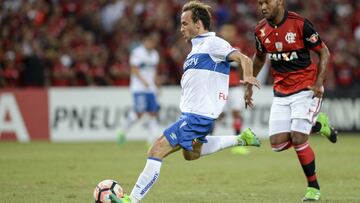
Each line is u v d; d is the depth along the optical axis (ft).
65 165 148.56
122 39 266.16
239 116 189.47
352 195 104.83
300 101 99.81
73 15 278.46
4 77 238.89
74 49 253.65
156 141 87.86
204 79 88.48
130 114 231.50
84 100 229.86
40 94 227.61
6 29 257.55
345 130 238.89
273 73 103.30
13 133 225.35
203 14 90.22
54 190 110.22
